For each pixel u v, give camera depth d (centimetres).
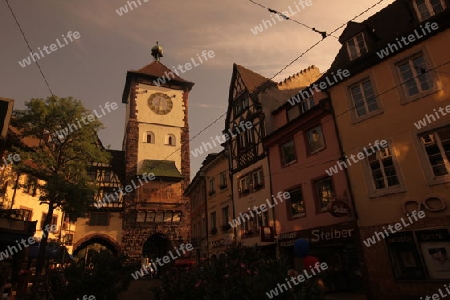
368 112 1256
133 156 3984
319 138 1484
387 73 1208
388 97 1189
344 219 1266
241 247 675
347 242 1339
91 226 3469
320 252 1492
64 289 847
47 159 1972
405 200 1071
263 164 1831
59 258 2170
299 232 1441
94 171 3697
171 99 4503
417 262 1015
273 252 1630
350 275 1455
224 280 574
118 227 3544
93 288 859
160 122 4306
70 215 2031
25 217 2430
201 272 633
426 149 1066
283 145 1722
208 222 2456
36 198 2580
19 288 1744
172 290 626
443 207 973
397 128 1141
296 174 1575
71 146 2148
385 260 1085
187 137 4366
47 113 2014
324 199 1413
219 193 2314
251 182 1928
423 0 1198
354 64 1305
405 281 1022
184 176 4100
